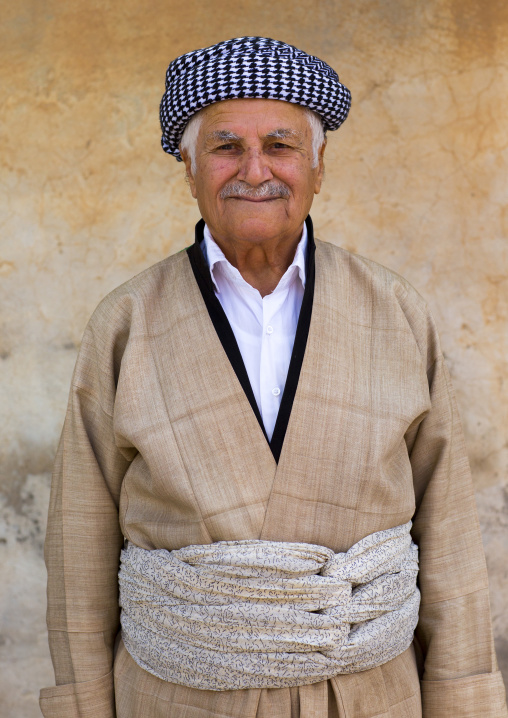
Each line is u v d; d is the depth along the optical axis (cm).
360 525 166
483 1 263
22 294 275
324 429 165
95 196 274
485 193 266
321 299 173
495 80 264
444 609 181
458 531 185
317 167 176
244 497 162
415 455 186
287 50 164
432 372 185
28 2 271
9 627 279
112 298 182
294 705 160
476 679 178
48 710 183
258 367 173
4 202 274
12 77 272
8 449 277
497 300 267
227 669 158
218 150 167
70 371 275
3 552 278
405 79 265
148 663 169
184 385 168
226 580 158
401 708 170
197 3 266
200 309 172
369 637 162
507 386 268
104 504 185
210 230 175
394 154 267
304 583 157
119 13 269
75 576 183
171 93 169
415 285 268
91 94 271
